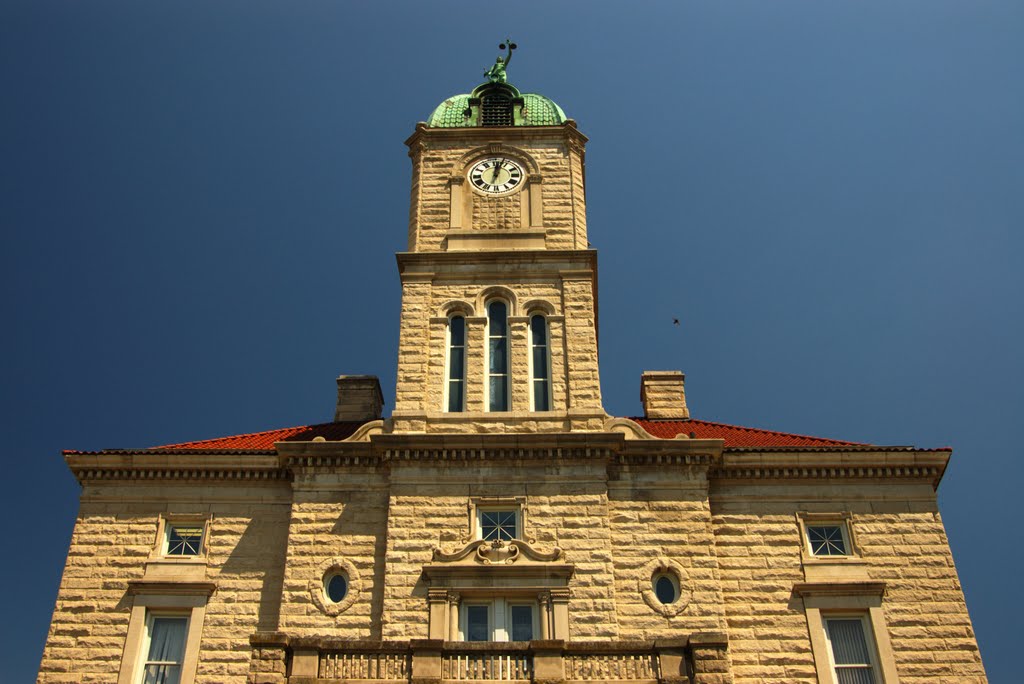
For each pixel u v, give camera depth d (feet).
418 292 114.52
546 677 77.30
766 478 103.71
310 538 98.68
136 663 93.97
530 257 116.37
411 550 96.27
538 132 127.95
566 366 109.19
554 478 99.96
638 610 94.38
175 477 104.22
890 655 93.81
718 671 77.41
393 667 77.92
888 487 103.45
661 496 100.68
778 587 97.60
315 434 114.93
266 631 95.45
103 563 99.40
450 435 100.89
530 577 94.02
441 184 124.77
